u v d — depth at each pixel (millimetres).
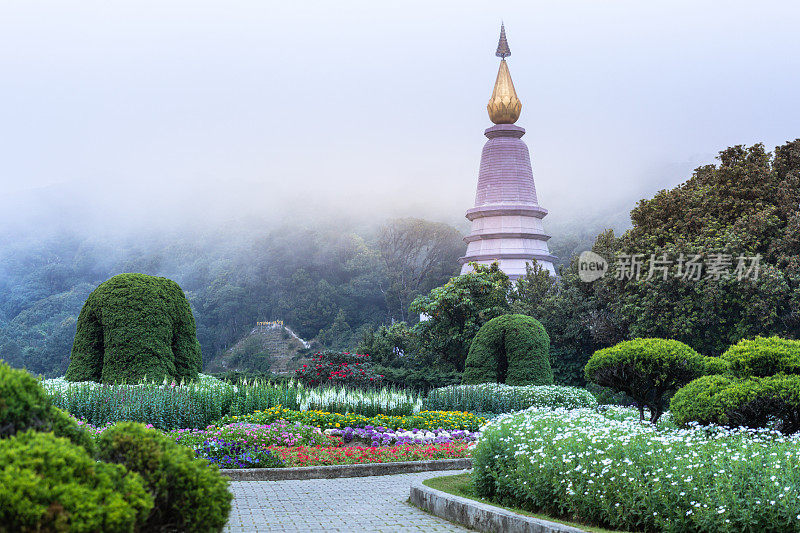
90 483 4270
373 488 11344
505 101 61750
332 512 9133
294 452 13836
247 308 116625
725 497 6926
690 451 8070
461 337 33750
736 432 9664
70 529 3932
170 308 20656
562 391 23047
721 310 27484
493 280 37344
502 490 9305
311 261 128000
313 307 111312
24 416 4715
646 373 13586
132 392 16719
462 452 14648
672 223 30766
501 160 61062
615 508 7578
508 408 22047
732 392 10430
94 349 20312
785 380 10328
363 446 15516
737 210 29484
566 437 8867
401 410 20422
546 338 26391
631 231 32250
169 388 17328
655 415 14078
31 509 3852
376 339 36906
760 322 26781
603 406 23250
